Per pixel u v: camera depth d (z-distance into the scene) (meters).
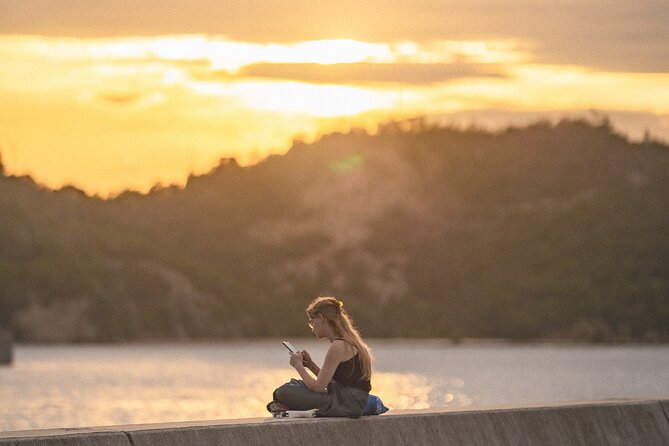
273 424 14.45
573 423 17.22
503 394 110.56
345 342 15.67
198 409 85.06
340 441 14.94
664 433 18.20
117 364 194.38
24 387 111.88
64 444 12.71
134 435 13.24
